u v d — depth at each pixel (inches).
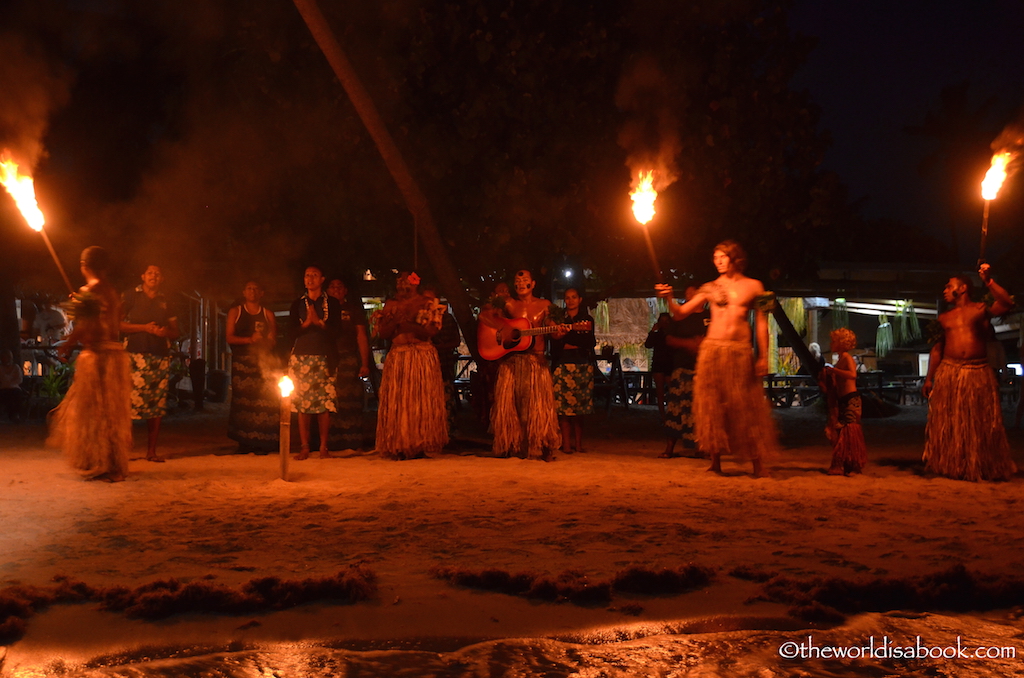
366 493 232.5
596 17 375.6
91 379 259.9
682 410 332.8
